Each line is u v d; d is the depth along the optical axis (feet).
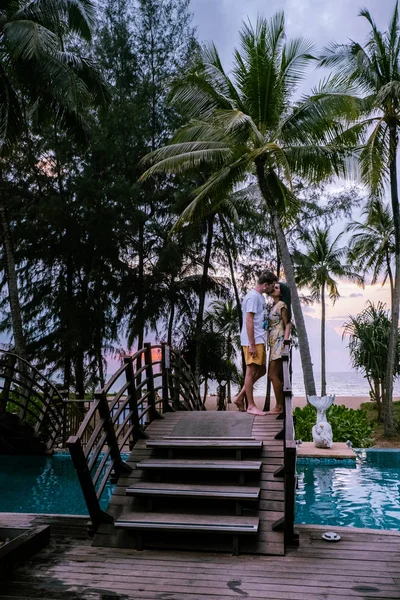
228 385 71.10
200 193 49.90
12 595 11.40
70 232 59.67
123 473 16.92
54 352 60.49
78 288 65.46
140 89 65.72
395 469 32.99
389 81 53.72
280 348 19.99
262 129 45.62
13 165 60.70
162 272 64.59
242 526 13.41
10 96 44.19
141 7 68.03
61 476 31.99
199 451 16.98
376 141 53.67
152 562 13.26
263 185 45.88
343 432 42.88
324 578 12.09
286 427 14.30
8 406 48.19
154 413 20.58
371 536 14.97
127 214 60.75
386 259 80.28
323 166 45.50
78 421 41.47
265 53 43.39
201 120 48.37
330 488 27.99
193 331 68.59
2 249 62.34
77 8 45.37
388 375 57.62
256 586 11.71
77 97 43.04
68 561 13.41
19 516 17.43
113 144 61.52
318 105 43.01
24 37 39.40
